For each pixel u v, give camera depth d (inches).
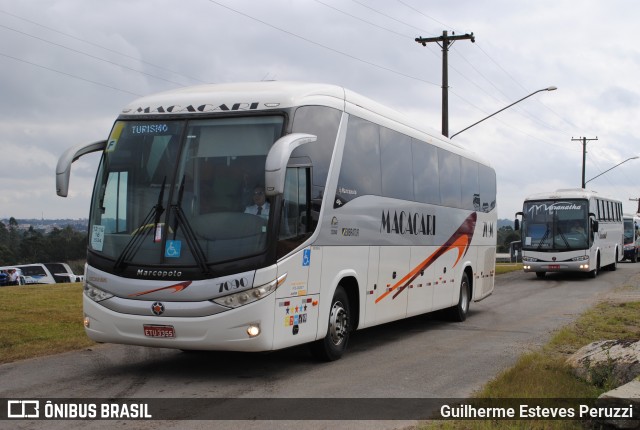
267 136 350.6
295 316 356.2
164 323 335.3
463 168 643.5
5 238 2529.5
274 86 376.8
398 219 489.1
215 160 350.0
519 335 523.8
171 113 363.9
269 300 335.3
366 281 438.6
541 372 340.2
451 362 409.1
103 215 358.3
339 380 355.3
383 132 469.7
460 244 625.6
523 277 1273.4
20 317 531.2
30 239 2282.2
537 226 1232.8
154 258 341.1
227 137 353.4
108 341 351.9
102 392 325.7
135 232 348.2
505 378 337.7
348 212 412.5
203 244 337.4
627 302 725.3
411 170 517.3
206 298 331.6
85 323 357.4
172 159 354.3
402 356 431.5
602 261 1309.1
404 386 340.8
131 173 358.0
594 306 713.0
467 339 507.2
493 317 655.1
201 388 335.3
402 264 496.1
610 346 347.3
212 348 334.3
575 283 1109.7
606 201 1374.3
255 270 333.1
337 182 400.5
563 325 578.9
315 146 378.6
